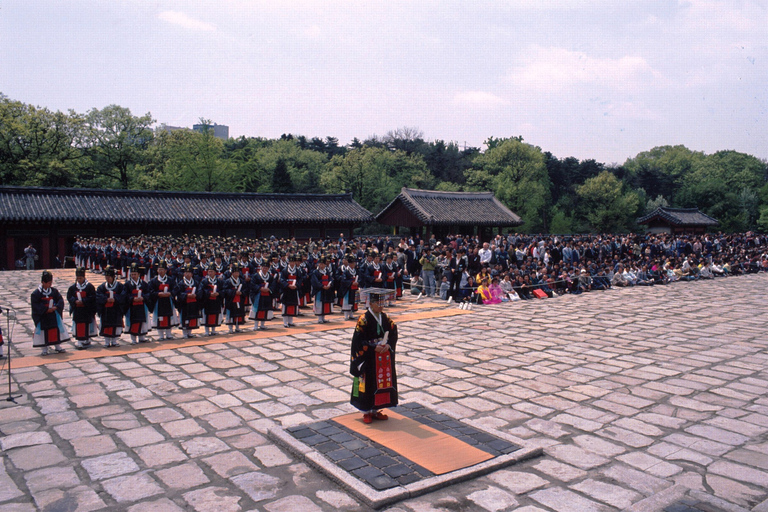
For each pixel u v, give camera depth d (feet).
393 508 15.93
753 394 28.12
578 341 40.73
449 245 79.77
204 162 165.58
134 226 107.04
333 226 129.39
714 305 61.16
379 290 21.71
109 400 25.77
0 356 33.91
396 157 234.99
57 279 76.74
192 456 19.63
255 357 34.60
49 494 16.66
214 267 41.47
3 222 95.76
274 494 16.84
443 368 32.50
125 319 41.14
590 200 219.20
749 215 221.25
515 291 64.64
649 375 31.55
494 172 223.30
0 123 134.62
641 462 19.71
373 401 21.48
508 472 18.58
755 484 18.06
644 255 98.89
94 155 167.63
